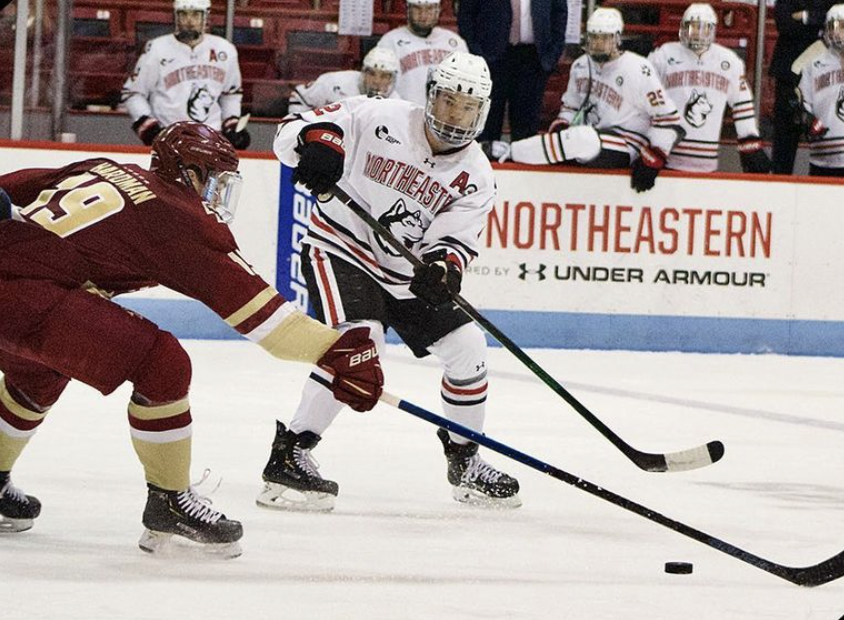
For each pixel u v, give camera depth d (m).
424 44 27.56
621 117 27.47
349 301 13.18
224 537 10.84
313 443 13.10
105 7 29.16
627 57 27.36
